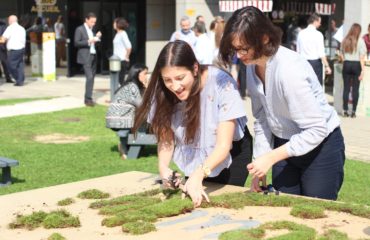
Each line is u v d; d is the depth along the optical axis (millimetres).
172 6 21922
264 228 3059
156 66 3518
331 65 17859
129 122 8234
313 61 12242
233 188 3855
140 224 3135
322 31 19500
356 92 12266
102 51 21594
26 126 11148
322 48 12297
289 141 3482
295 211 3314
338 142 3779
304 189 3869
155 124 3645
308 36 12258
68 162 8219
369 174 7527
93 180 4379
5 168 6969
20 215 3428
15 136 10211
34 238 3059
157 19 21812
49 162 8211
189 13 18234
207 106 3514
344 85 12289
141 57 22656
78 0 21172
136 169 7766
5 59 18422
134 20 22328
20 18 20438
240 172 3990
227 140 3449
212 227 3125
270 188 3848
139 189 4051
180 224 3188
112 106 8344
